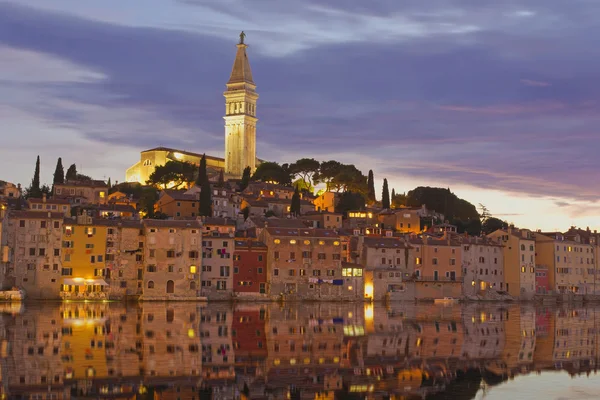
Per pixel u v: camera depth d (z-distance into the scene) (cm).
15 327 11112
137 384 7044
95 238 19875
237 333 10888
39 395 6550
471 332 11800
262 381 7331
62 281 19512
